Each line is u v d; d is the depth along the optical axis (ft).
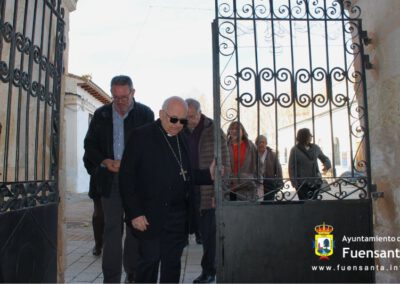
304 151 15.39
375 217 11.96
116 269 12.52
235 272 10.99
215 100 11.12
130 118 13.75
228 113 11.38
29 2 12.73
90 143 13.66
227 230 11.09
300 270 11.12
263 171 15.85
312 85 11.37
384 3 11.25
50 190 11.43
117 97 13.12
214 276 14.10
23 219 9.74
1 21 8.77
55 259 11.73
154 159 10.66
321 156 16.11
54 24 13.51
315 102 11.43
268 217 11.18
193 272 15.84
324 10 11.62
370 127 12.16
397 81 10.82
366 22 12.17
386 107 11.37
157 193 10.54
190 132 14.82
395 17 10.79
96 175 13.11
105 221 12.79
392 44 10.97
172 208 10.81
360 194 11.51
